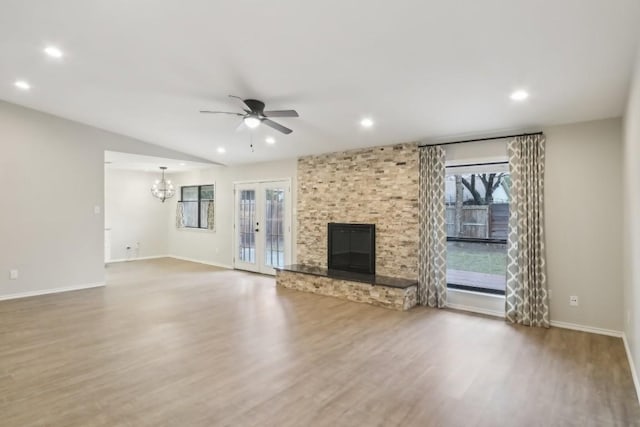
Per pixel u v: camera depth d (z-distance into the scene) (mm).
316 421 2311
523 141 4371
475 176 5137
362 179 5879
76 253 5930
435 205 5082
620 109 3682
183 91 4219
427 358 3303
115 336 3799
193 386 2746
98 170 6098
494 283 4965
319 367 3096
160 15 2775
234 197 8156
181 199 9703
